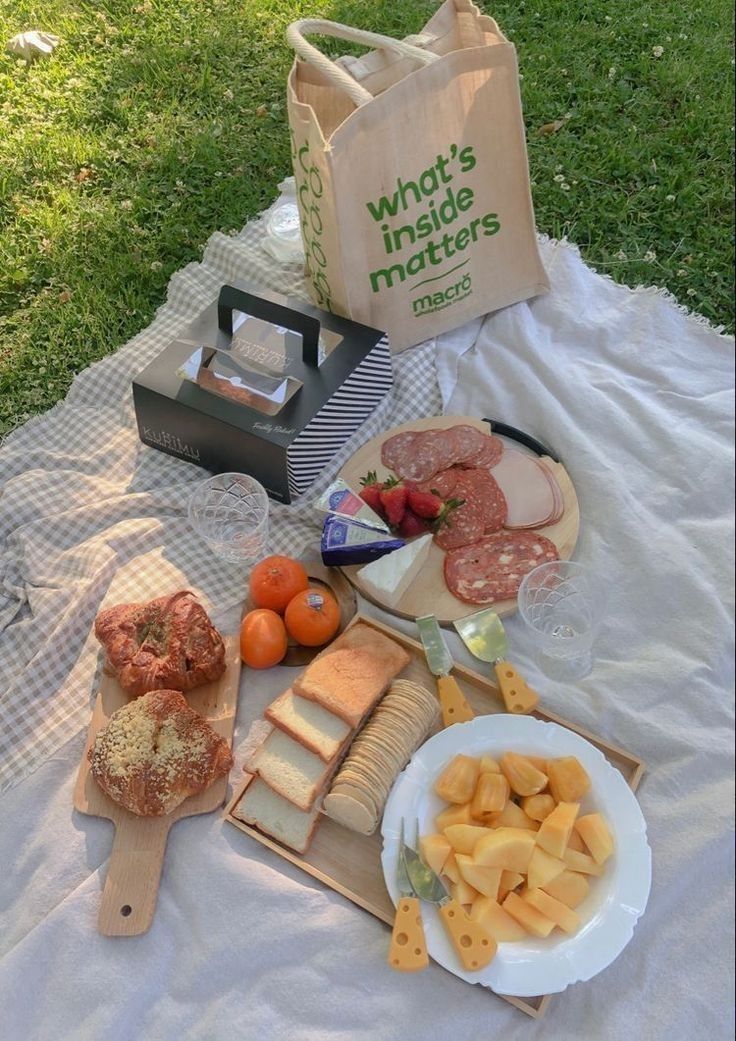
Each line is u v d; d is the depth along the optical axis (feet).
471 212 4.09
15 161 5.77
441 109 3.73
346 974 2.83
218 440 3.82
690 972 2.82
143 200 5.49
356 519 3.58
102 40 6.42
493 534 3.65
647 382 4.22
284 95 5.95
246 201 5.43
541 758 3.01
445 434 3.90
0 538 3.96
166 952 2.93
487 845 2.73
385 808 2.96
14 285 5.24
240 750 3.29
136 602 3.62
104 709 3.33
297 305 4.07
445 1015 2.74
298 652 3.47
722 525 3.68
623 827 2.88
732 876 2.97
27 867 3.13
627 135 5.39
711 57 5.66
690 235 4.98
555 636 3.44
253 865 3.02
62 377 4.83
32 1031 2.86
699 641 3.41
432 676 3.38
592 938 2.71
